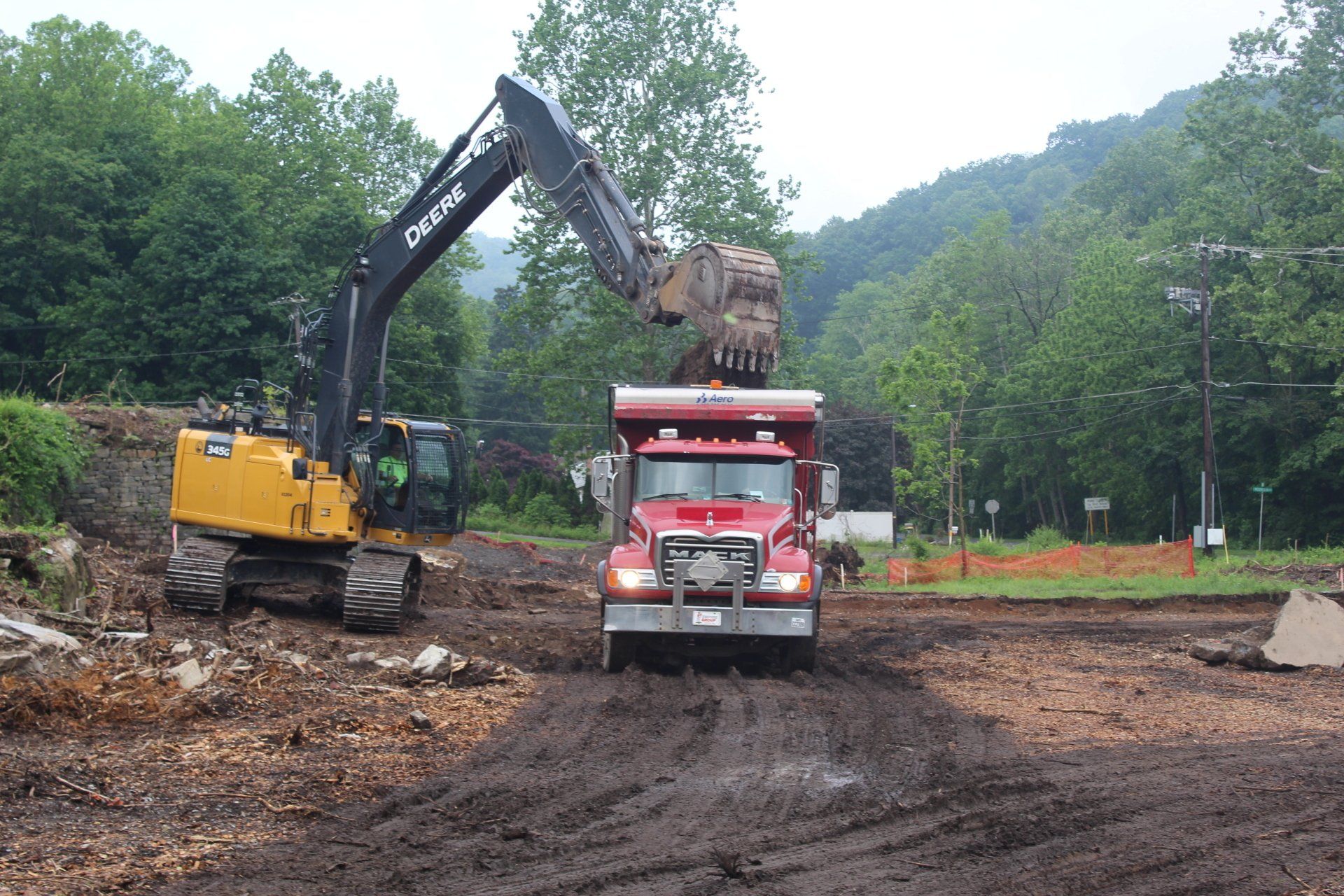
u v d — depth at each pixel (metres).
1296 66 58.03
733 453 14.27
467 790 7.89
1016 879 6.08
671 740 9.80
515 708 11.16
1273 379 61.72
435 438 18.59
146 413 29.27
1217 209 62.38
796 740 9.87
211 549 16.33
